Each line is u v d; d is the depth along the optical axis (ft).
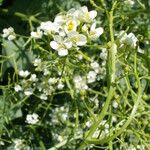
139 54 1.36
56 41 1.12
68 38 1.11
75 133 1.36
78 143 1.42
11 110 1.43
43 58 1.33
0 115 1.39
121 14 1.38
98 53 1.43
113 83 1.13
